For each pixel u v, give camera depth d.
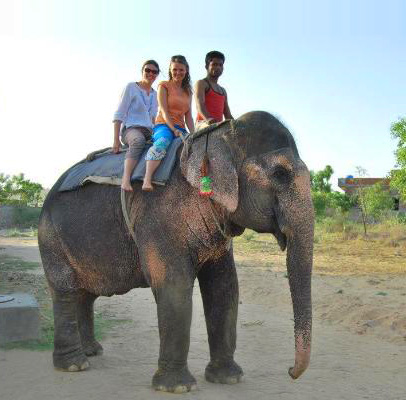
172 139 5.20
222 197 4.54
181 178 4.94
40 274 13.52
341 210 32.88
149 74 5.95
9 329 6.78
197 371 5.80
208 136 4.79
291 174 4.40
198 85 5.46
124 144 5.82
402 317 7.93
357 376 5.70
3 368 5.76
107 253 5.48
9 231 34.88
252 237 26.03
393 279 12.49
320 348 6.88
